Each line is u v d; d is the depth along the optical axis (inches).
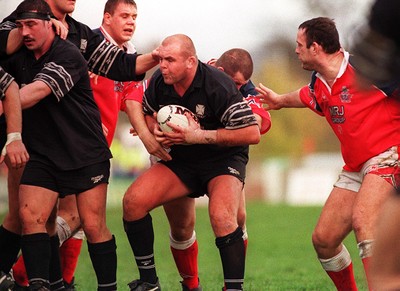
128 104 1036.5
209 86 976.9
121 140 4500.5
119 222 2834.6
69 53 965.8
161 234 2481.5
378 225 492.7
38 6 953.5
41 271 952.3
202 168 1023.6
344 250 1018.7
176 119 980.6
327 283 1370.6
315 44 964.0
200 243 2199.8
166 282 1392.7
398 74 484.1
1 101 922.7
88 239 997.8
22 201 963.3
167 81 968.3
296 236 2370.8
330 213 992.2
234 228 979.3
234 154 1037.2
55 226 1043.9
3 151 908.6
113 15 1219.9
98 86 1192.2
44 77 943.0
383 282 481.1
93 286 1375.5
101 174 988.6
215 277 1454.2
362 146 961.5
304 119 6043.3
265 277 1487.5
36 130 975.6
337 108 976.9
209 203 998.4
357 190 987.3
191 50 966.4
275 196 4446.4
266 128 1082.1
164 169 1027.3
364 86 496.4
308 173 4441.4
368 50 482.9
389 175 941.8
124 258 1903.3
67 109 973.8
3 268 1055.6
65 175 973.8
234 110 970.1
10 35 983.6
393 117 950.4
